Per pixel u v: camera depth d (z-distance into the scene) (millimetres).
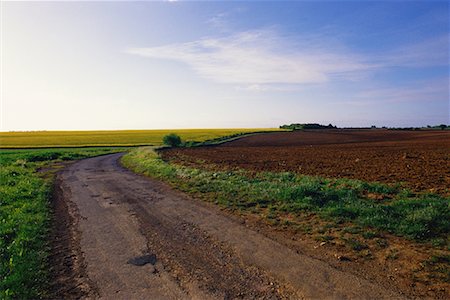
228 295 4977
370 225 7797
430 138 57688
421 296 4719
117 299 4969
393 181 13273
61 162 32156
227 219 9070
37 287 5410
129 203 11773
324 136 73625
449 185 11945
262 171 18000
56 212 10688
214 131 108500
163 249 7000
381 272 5500
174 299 4918
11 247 7055
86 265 6270
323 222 8297
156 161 24984
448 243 6508
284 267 5859
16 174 19906
